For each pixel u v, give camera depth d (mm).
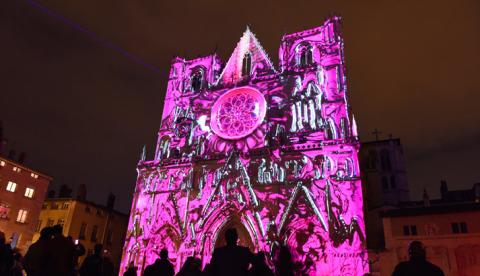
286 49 56500
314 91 50594
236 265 10344
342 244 39969
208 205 48438
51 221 66125
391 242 38594
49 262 13516
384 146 84250
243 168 48406
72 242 14766
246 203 46438
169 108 60625
